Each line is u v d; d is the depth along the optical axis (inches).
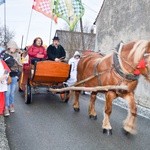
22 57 420.5
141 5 480.4
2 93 249.8
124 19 539.5
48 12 496.1
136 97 466.0
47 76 369.7
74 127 281.7
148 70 234.2
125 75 244.2
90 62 304.7
